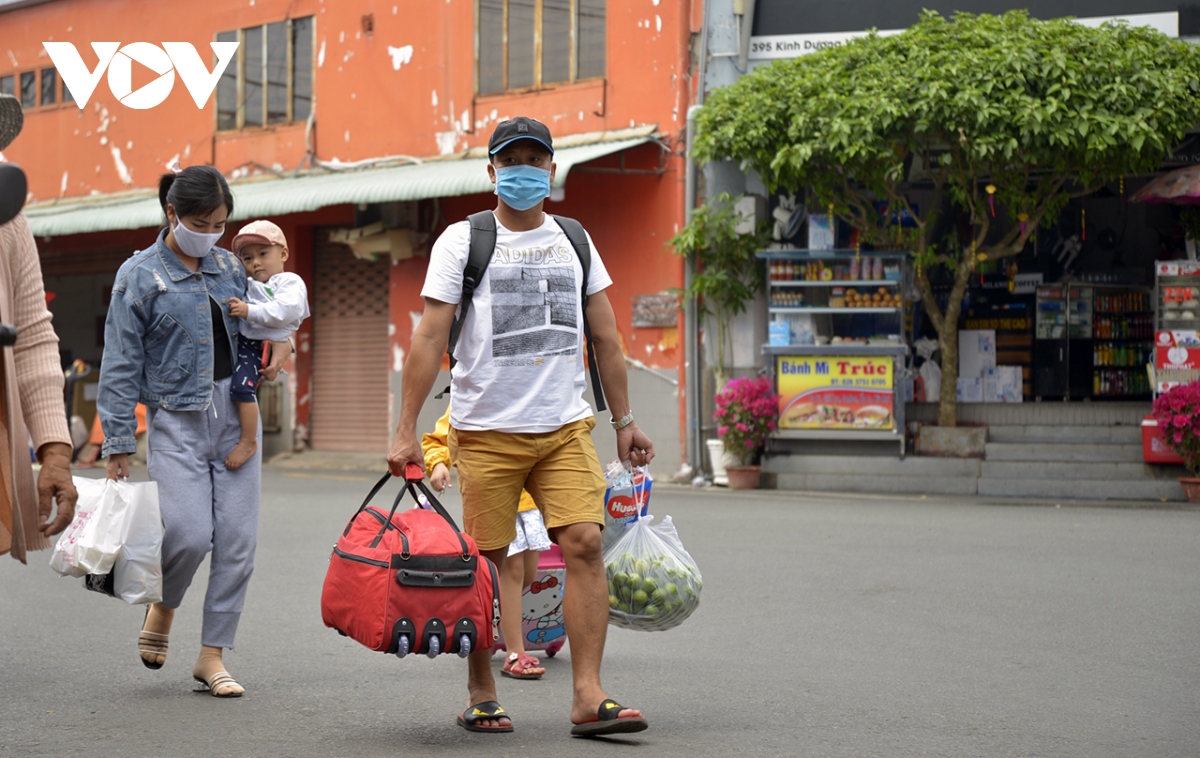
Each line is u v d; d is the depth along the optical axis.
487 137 17.44
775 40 15.27
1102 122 12.21
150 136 21.08
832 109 13.18
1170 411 12.80
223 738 4.19
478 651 4.33
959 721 4.47
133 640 6.04
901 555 8.82
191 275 4.88
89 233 21.92
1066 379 15.76
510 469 4.29
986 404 14.73
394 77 18.30
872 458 14.18
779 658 5.63
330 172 18.91
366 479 16.08
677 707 4.70
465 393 4.31
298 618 6.60
